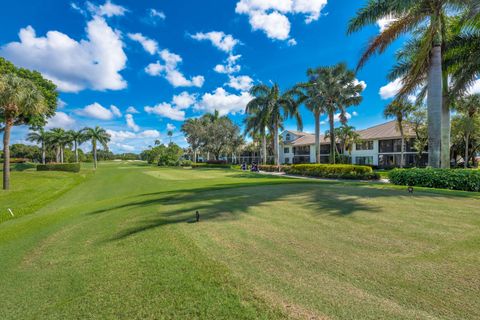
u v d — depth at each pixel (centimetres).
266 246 372
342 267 296
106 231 518
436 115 1002
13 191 1511
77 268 344
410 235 396
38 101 1744
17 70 2383
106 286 283
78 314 237
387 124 3622
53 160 6988
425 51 994
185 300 245
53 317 237
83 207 890
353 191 842
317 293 243
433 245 353
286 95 2758
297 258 326
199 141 5375
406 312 210
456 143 2642
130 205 807
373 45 1140
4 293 292
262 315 215
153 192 1187
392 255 324
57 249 441
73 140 5056
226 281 273
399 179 1070
